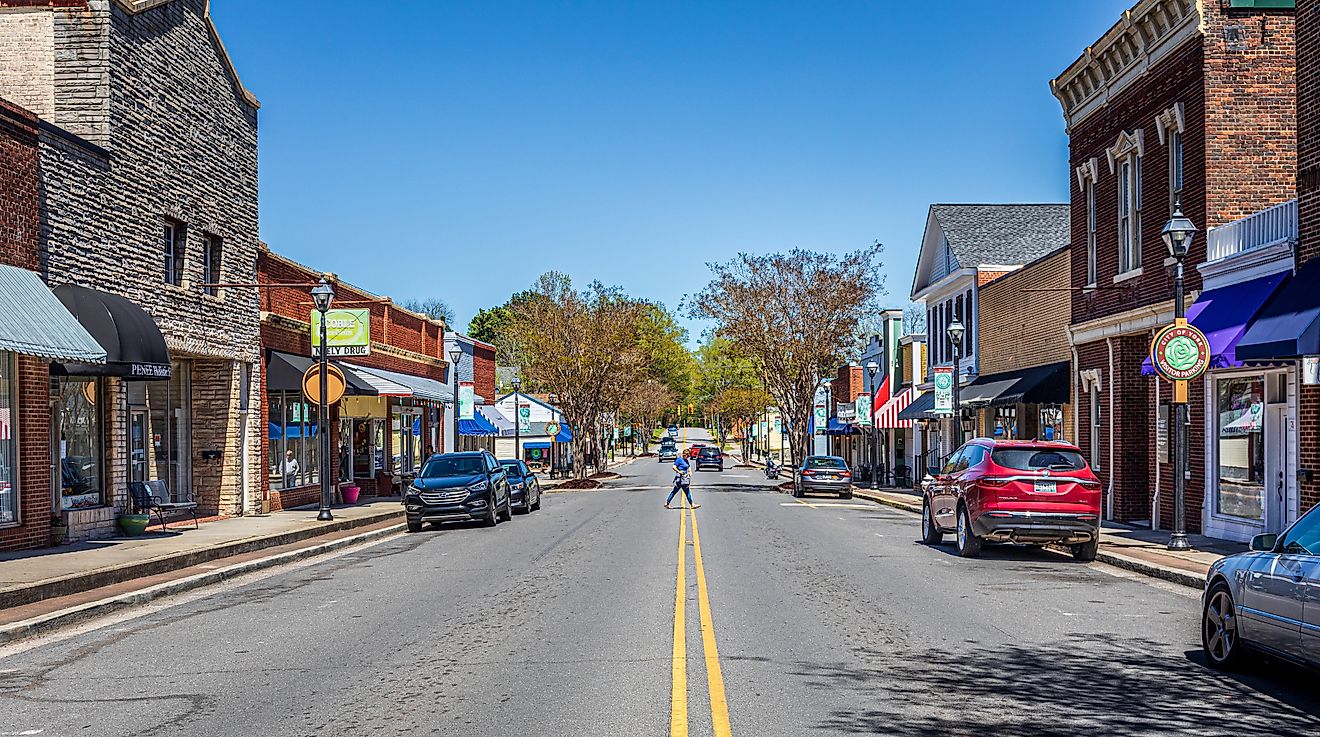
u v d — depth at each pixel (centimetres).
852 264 5044
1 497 1817
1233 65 2106
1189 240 1809
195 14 2473
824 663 991
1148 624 1209
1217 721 794
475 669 980
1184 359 1806
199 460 2681
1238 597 937
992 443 1897
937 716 802
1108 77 2548
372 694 888
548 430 6041
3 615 1266
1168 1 2205
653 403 10812
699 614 1273
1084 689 891
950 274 4134
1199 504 2148
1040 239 4128
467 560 1941
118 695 903
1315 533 884
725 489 5016
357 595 1499
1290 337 1606
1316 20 1770
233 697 888
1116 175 2539
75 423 2091
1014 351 3428
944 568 1750
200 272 2495
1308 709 831
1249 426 1972
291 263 3177
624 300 5931
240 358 2697
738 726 774
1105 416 2627
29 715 838
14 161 1786
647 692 880
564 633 1159
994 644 1085
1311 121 1786
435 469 2862
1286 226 1866
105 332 1838
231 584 1661
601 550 2070
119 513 2177
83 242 1992
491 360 6184
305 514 2823
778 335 5016
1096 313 2652
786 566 1778
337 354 3142
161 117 2306
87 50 2091
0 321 1560
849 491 4178
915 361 4850
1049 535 1822
